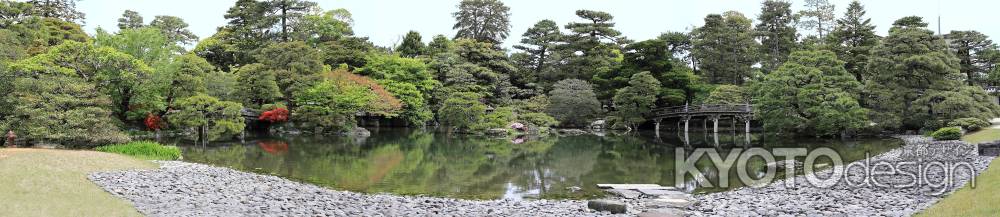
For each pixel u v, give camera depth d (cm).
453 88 5616
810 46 5741
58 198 1169
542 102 5688
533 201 1538
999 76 5400
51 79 2441
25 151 1748
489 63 6234
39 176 1348
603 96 5800
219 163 2380
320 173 2134
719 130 5375
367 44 6300
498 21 8006
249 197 1406
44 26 4559
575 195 1692
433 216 1244
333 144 3553
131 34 3403
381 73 5275
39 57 2716
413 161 2661
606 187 1822
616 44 7006
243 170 2158
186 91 3412
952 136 3105
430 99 5716
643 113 5175
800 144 3503
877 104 4009
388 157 2828
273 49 4525
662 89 5325
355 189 1766
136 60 3041
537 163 2620
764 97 3956
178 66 3378
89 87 2431
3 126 2319
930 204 1179
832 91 3744
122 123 3197
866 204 1251
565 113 5541
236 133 3766
